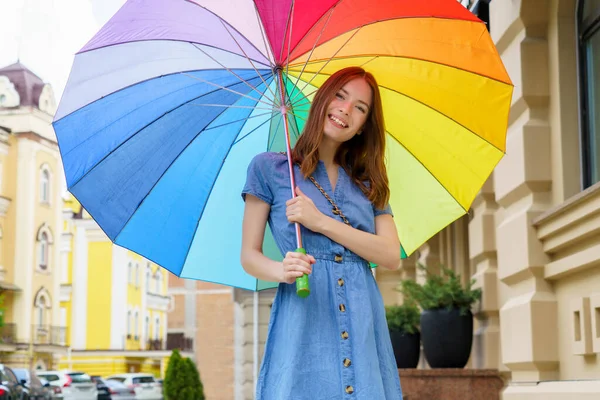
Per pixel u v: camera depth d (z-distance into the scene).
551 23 6.02
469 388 7.09
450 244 10.48
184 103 3.38
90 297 60.72
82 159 3.28
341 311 2.90
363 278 2.97
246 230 3.08
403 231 3.60
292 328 2.88
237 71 3.40
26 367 45.56
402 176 3.56
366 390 2.80
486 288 7.38
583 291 5.38
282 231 3.01
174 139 3.39
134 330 62.41
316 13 3.22
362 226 3.08
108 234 3.39
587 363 5.30
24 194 47.25
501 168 6.55
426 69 3.39
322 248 2.96
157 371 62.19
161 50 3.32
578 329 5.39
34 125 47.97
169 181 3.41
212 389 34.56
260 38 3.31
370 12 3.23
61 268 60.81
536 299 5.83
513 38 6.32
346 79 3.08
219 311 35.09
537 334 5.78
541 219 5.69
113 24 3.24
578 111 5.85
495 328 7.35
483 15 7.32
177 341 57.75
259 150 3.54
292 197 3.00
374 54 3.37
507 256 6.32
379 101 3.16
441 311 7.42
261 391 2.92
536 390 5.75
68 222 61.38
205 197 3.46
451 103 3.42
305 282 2.77
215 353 34.97
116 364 58.53
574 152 5.81
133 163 3.35
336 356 2.87
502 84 3.34
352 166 3.20
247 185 3.08
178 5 3.25
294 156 3.10
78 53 3.22
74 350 59.09
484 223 7.46
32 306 46.97
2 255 46.22
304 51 3.34
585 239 5.27
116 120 3.31
